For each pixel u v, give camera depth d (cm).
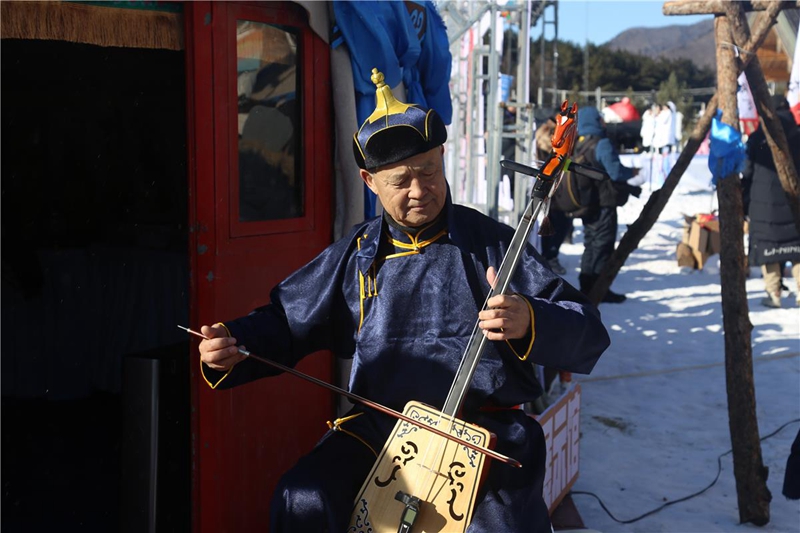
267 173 331
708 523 393
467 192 962
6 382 512
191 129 299
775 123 435
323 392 360
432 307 236
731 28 410
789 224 827
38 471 428
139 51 454
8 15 258
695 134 445
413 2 392
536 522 231
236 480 319
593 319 226
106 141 509
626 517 398
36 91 507
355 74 352
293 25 334
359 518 223
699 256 1085
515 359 237
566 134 226
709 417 546
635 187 848
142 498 326
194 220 302
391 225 241
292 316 249
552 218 984
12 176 503
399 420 229
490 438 219
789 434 511
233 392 314
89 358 515
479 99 941
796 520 398
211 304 304
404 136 221
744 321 394
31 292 505
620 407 566
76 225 514
